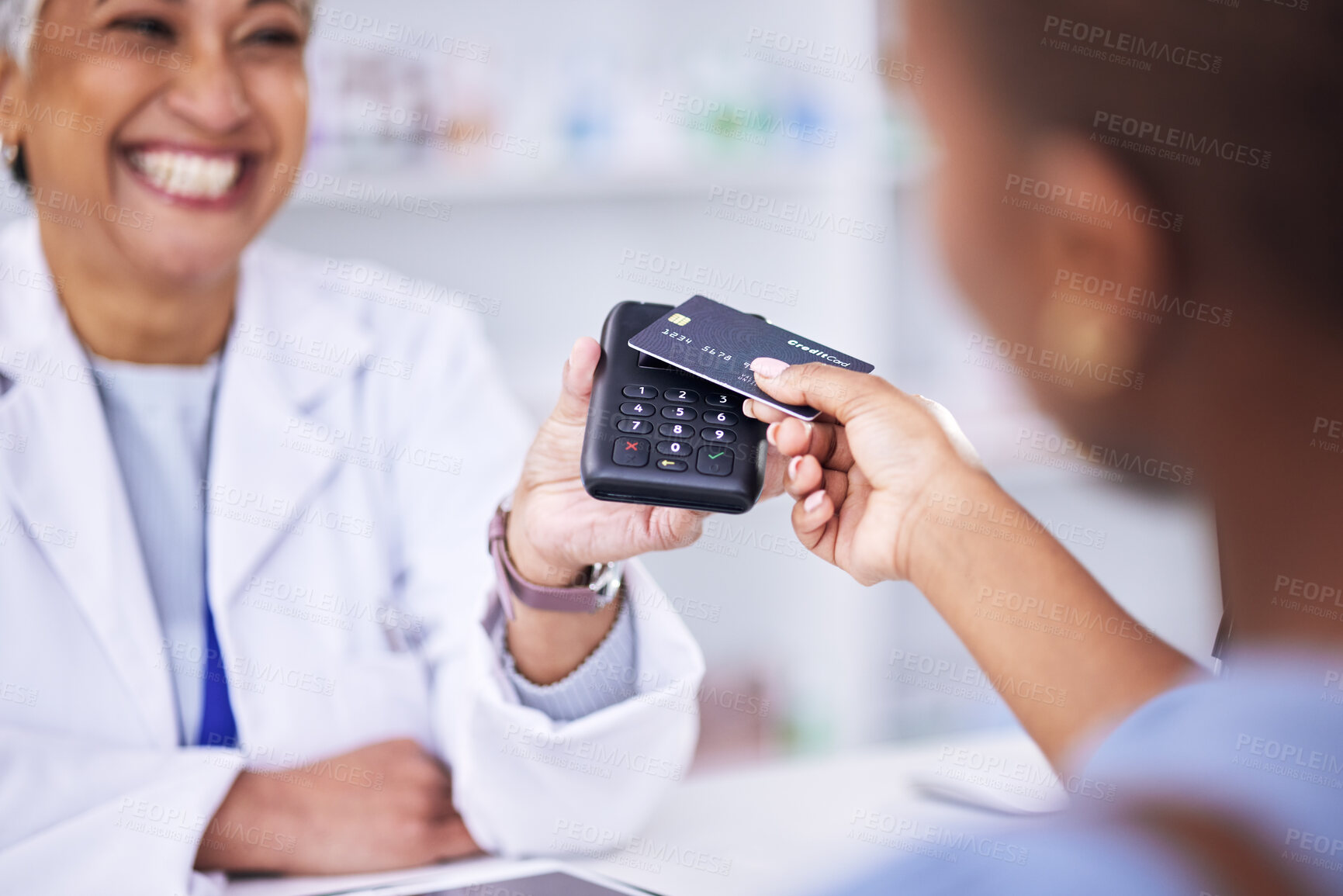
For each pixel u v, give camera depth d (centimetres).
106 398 134
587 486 72
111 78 132
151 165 137
